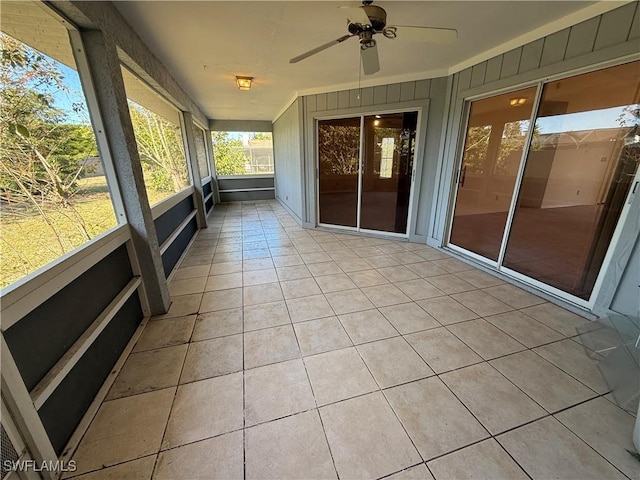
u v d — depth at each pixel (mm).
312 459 1178
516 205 2820
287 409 1417
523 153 2695
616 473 1118
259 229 5035
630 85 1943
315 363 1741
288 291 2691
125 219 2010
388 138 4043
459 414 1387
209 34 2252
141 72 2434
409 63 3148
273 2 1797
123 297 1824
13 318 959
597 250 2211
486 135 3252
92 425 1324
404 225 4297
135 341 1951
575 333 2016
